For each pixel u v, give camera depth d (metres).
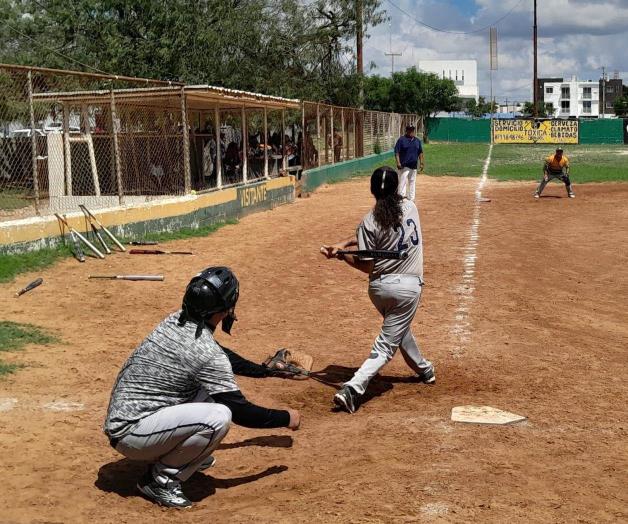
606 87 157.38
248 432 5.59
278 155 24.59
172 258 12.73
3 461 4.88
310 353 7.82
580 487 4.46
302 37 35.84
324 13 37.00
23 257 11.38
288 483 4.62
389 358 6.26
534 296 10.43
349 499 4.28
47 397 6.17
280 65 35.41
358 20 36.78
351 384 6.07
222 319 4.44
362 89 38.59
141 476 4.71
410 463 4.85
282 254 13.59
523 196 23.22
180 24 28.94
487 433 5.42
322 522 4.00
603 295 10.62
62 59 27.22
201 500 4.42
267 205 20.67
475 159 43.12
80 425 5.58
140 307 9.54
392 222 6.13
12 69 12.14
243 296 10.46
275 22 34.53
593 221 17.58
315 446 5.28
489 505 4.17
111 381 6.67
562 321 9.17
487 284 11.09
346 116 34.19
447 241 14.91
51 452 5.06
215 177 21.64
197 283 4.20
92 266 11.70
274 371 4.84
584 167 35.00
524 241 14.82
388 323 6.26
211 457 4.77
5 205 16.34
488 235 15.58
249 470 4.88
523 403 6.19
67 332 8.29
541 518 4.03
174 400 4.24
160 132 19.09
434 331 8.65
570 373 7.12
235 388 4.25
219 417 4.19
